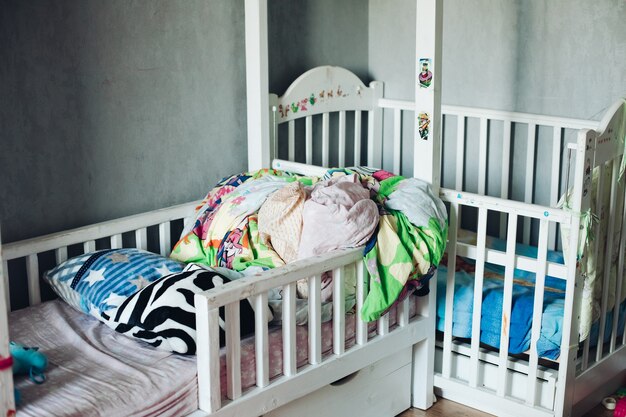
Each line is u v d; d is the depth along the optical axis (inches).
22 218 99.1
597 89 123.1
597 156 94.3
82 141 103.9
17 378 79.7
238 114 124.0
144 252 102.0
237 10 120.5
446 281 113.3
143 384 79.2
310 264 87.4
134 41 107.7
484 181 135.9
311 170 116.0
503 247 127.3
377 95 143.9
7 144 96.2
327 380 93.2
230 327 80.7
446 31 137.7
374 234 94.9
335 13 138.1
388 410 108.1
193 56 115.6
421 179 105.2
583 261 96.2
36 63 97.4
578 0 122.3
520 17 128.6
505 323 103.2
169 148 115.0
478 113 133.8
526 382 104.7
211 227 106.3
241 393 83.7
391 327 104.3
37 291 99.2
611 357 111.9
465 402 113.5
